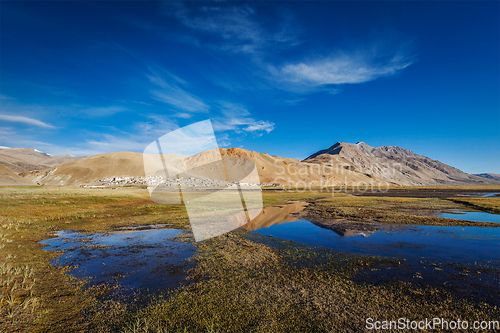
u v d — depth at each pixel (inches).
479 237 600.7
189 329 213.8
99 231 647.1
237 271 356.8
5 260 373.4
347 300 270.8
